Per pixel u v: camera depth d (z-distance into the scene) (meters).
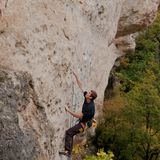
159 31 29.30
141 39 27.84
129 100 19.58
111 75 22.22
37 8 9.27
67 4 10.66
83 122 10.59
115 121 19.28
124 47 19.14
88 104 10.52
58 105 9.97
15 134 7.44
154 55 28.55
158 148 19.20
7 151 7.26
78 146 15.09
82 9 11.88
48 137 9.07
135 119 19.03
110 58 17.22
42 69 9.22
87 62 12.73
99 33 13.84
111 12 14.35
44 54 9.33
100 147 19.02
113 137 19.06
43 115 8.91
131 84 24.12
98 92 15.56
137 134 18.80
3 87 7.58
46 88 9.30
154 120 18.95
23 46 8.70
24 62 8.64
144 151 19.30
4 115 7.38
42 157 8.59
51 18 9.74
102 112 19.25
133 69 25.81
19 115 7.97
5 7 8.45
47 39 9.46
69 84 10.66
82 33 11.91
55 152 9.81
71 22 10.89
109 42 15.59
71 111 11.06
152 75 24.38
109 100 20.77
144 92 19.12
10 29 8.50
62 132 10.36
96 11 13.02
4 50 8.32
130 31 18.67
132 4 17.55
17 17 8.68
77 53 11.38
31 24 8.98
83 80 12.41
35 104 8.73
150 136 18.88
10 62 8.34
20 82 7.98
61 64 10.05
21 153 7.53
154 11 18.56
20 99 7.97
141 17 18.09
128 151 18.77
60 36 10.06
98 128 19.06
